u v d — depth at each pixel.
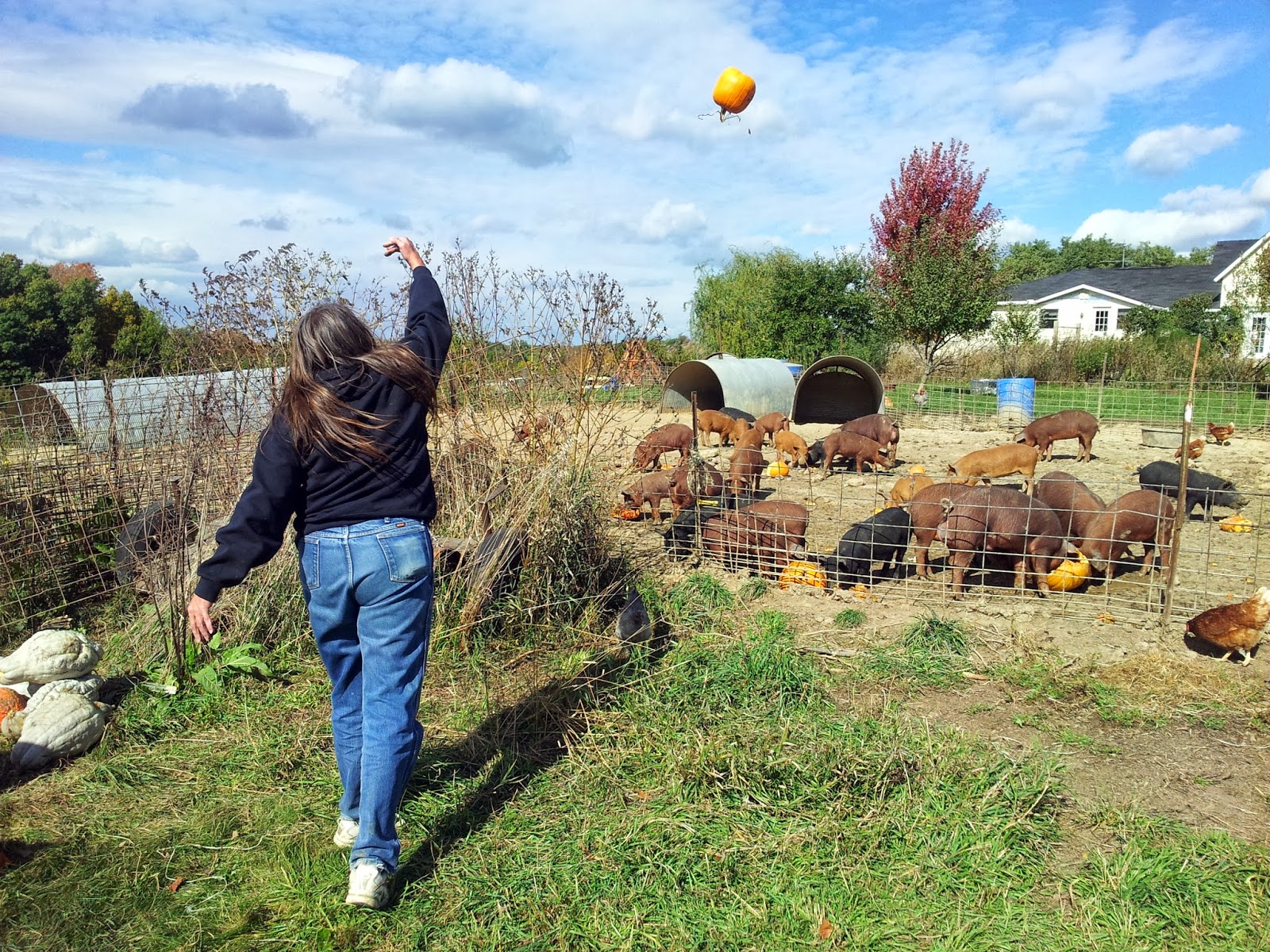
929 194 21.22
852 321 29.38
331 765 3.83
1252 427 15.98
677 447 10.06
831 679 4.69
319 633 2.98
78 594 6.22
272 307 5.75
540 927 2.78
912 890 2.94
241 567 2.77
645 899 2.90
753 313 29.86
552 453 5.70
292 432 2.79
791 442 11.57
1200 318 32.78
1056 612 5.78
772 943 2.72
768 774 3.55
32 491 6.42
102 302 30.06
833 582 6.46
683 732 3.93
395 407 2.87
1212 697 4.40
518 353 6.19
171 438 5.95
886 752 3.66
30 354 28.12
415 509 2.90
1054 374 25.08
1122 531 6.29
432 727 4.14
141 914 2.88
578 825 3.31
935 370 26.08
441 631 4.98
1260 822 3.35
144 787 3.70
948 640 5.06
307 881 3.01
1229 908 2.85
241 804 3.54
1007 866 3.07
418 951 2.69
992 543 6.14
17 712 4.12
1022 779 3.53
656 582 6.13
